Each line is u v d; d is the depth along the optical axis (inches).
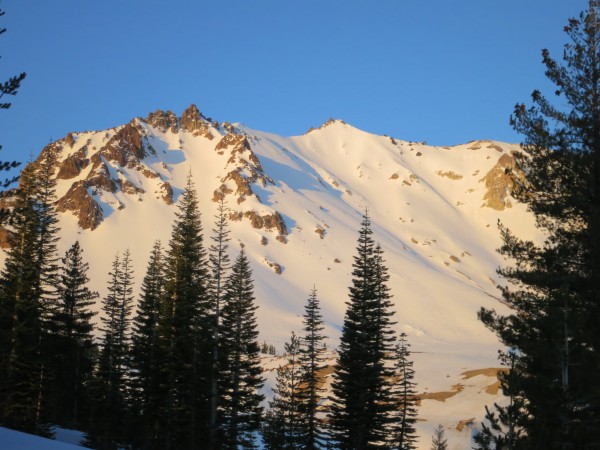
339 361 1872.5
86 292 2315.5
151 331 2226.9
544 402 964.0
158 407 1931.6
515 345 1139.9
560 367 1000.2
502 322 1159.0
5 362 1667.1
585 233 1031.0
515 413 1176.2
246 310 2011.6
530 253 1138.7
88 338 2394.2
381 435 1827.0
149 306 2273.6
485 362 4879.4
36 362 1775.3
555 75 1095.0
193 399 1819.6
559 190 1095.6
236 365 1911.9
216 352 1841.8
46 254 1951.3
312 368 1998.0
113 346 2325.3
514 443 1160.8
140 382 2133.4
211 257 1891.0
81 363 2410.2
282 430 2052.2
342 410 1838.1
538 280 1048.8
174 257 2018.9
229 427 1879.9
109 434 2102.6
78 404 2409.0
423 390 3609.7
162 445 1936.5
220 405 1868.8
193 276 1978.3
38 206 1897.1
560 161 1083.3
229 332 1892.2
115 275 2463.1
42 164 1968.5
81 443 1980.8
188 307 1905.8
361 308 1913.1
